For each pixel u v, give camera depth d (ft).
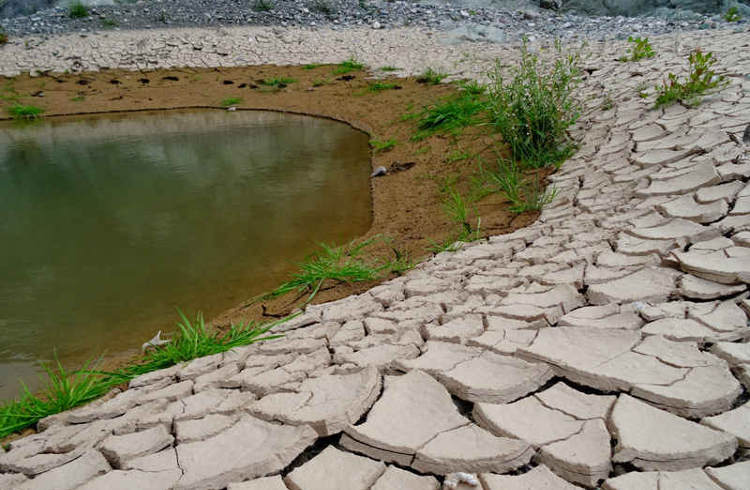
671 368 6.66
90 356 11.32
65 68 42.22
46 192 21.42
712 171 12.23
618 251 10.34
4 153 27.02
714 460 5.34
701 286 8.45
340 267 13.73
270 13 51.49
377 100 32.58
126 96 38.11
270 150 26.02
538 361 7.25
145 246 16.38
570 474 5.45
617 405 6.22
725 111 15.94
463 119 25.40
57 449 7.60
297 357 9.13
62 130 31.53
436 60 38.32
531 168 18.67
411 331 8.97
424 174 20.95
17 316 12.91
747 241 9.20
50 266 15.35
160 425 7.52
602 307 8.48
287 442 6.43
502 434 6.08
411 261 13.64
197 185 21.54
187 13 51.31
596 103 22.00
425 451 5.92
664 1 45.21
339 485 5.73
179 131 30.32
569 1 50.57
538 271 10.43
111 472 6.57
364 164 23.50
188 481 6.12
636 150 15.80
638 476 5.23
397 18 49.70
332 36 46.06
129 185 21.80
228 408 7.67
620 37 36.09
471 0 54.39
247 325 11.44
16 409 9.41
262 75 40.50
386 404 6.87
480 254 12.44
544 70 29.30
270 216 18.28
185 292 13.65
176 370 9.71
